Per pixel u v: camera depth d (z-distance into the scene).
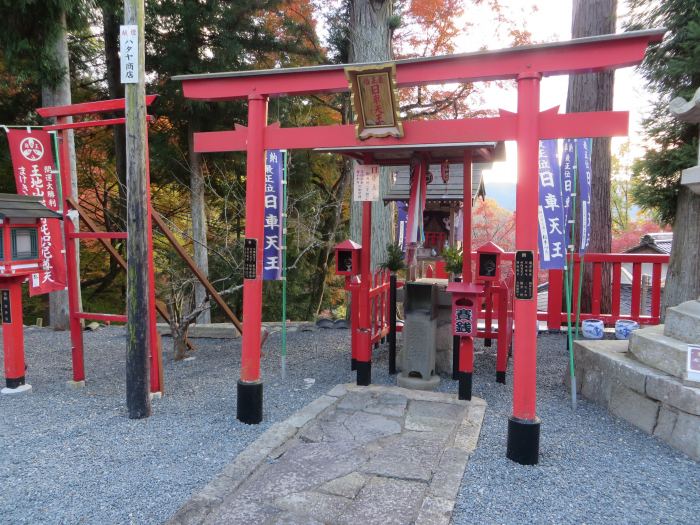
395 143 3.41
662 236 15.12
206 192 10.78
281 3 9.03
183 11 8.14
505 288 4.66
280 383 4.83
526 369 3.07
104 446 3.35
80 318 4.72
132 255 3.86
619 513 2.54
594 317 6.84
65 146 4.59
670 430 3.38
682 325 3.72
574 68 2.95
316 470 3.00
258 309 3.79
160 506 2.61
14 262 4.34
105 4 7.46
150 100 4.03
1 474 2.97
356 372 4.96
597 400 4.20
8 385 4.58
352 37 8.09
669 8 5.77
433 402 4.18
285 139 3.68
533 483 2.83
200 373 5.27
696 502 2.65
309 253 12.98
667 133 5.84
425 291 4.70
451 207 5.79
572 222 4.49
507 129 3.14
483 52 3.06
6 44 6.89
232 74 3.69
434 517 2.45
